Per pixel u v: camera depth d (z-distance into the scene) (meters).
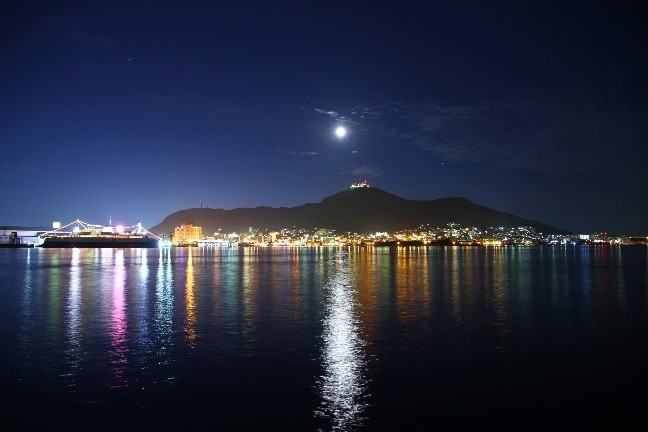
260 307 36.81
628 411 15.84
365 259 135.25
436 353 22.64
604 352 22.91
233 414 15.59
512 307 36.72
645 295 44.41
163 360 21.45
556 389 17.78
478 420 15.16
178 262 115.88
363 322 30.39
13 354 22.42
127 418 15.30
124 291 48.03
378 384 18.27
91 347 23.78
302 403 16.44
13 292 46.81
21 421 15.06
